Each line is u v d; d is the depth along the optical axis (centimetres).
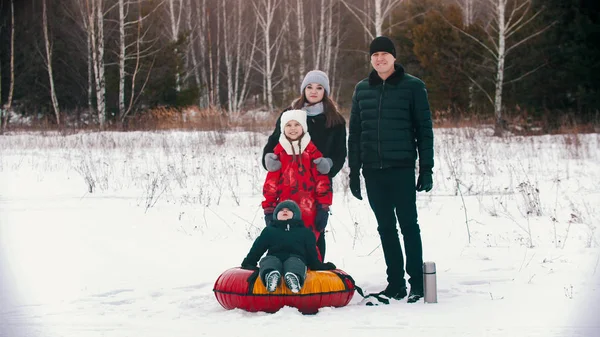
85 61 3516
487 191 1243
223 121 2389
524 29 2684
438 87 2706
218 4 4369
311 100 672
